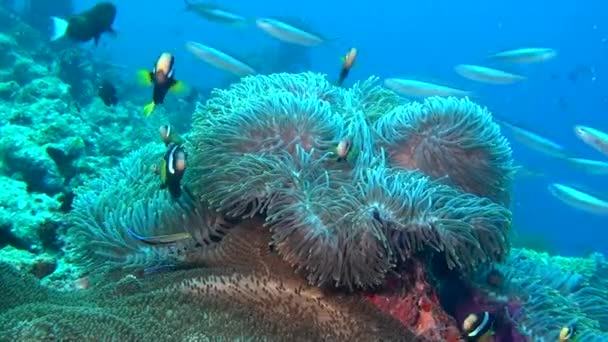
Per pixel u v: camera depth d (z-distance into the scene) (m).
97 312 0.71
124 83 3.79
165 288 0.86
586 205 1.60
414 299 0.91
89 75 3.05
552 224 6.18
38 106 1.91
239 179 0.92
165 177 0.87
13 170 1.44
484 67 1.82
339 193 0.91
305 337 0.81
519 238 2.58
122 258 0.98
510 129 1.87
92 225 1.03
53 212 1.23
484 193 1.02
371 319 0.85
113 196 1.08
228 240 0.93
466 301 1.03
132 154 1.24
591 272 1.70
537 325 1.02
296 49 5.21
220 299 0.84
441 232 0.88
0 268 0.83
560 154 1.83
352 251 0.85
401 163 1.04
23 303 0.81
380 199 0.89
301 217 0.86
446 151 1.02
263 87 1.13
